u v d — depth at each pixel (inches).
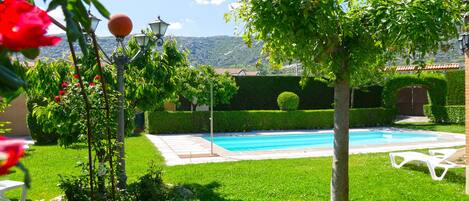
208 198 248.4
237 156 430.6
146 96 288.2
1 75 36.4
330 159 395.5
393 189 265.4
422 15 137.9
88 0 51.3
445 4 145.3
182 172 328.8
